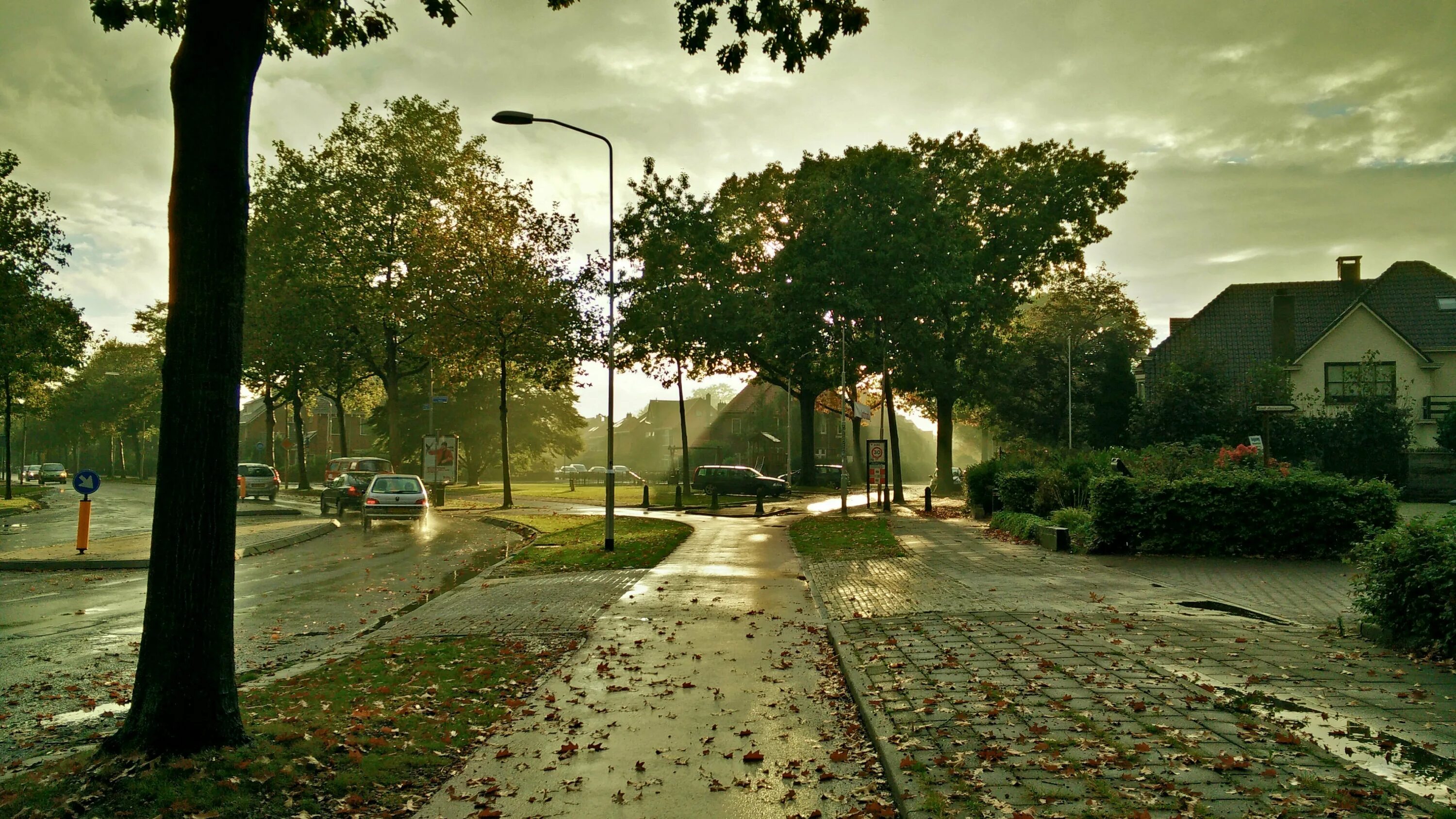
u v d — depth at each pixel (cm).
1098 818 427
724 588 1375
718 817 496
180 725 527
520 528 2728
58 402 5528
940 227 3522
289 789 510
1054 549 1772
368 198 4288
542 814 504
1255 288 4891
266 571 1734
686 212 3956
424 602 1340
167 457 539
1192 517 1650
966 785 480
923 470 10019
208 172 547
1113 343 5097
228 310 552
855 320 3566
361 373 5388
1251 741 533
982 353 4056
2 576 1662
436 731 641
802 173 4072
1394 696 632
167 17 822
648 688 776
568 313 3816
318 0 861
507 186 3909
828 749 606
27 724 703
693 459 8038
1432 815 418
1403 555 790
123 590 1480
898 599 1190
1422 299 4512
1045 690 671
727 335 3872
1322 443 3825
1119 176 4091
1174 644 830
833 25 899
